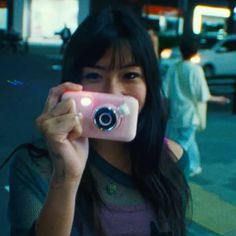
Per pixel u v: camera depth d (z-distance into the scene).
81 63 1.22
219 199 4.61
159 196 1.33
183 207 1.44
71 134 1.03
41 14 31.38
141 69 1.25
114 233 1.24
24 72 15.42
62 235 1.03
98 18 1.23
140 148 1.34
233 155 6.44
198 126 5.12
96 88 1.23
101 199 1.26
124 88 1.25
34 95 10.91
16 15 29.22
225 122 8.99
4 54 21.89
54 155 1.02
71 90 1.11
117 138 1.12
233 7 18.52
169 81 5.09
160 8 23.33
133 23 1.23
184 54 5.19
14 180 1.20
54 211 1.02
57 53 24.12
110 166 1.30
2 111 8.85
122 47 1.20
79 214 1.22
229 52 15.11
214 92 13.09
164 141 1.45
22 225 1.14
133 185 1.32
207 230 3.89
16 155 1.25
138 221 1.28
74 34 1.25
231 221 4.10
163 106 1.38
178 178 1.44
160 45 16.58
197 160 5.26
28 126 7.68
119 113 1.11
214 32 21.22
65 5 31.83
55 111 1.03
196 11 20.95
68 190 1.03
